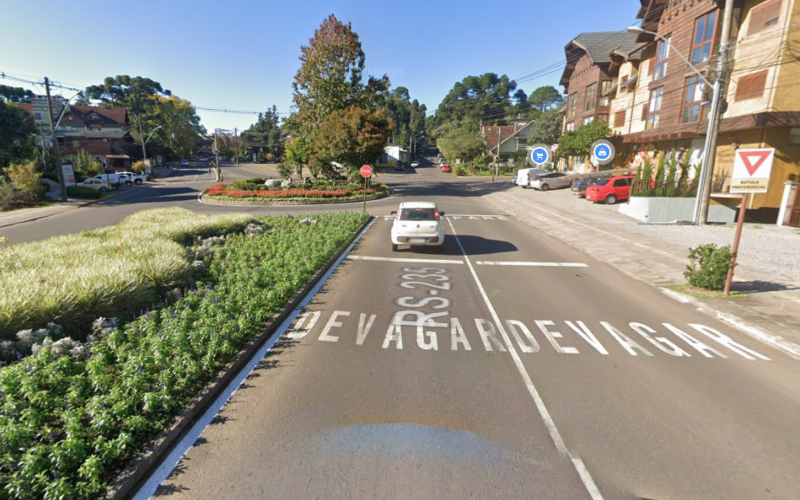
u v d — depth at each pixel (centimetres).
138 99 8694
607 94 3681
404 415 466
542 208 2603
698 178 1961
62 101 6012
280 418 459
